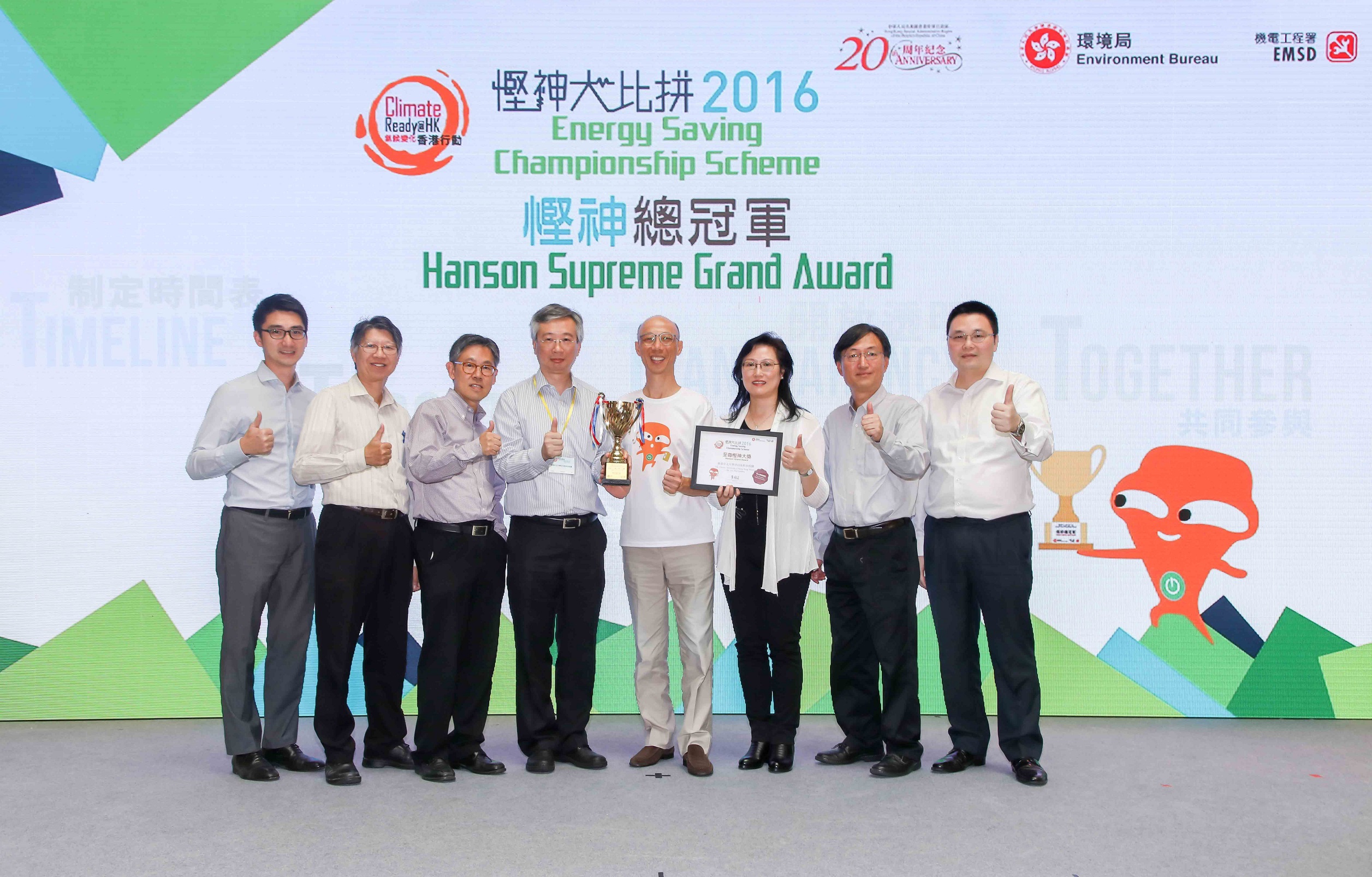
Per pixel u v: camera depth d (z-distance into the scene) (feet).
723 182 13.65
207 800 9.91
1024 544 10.79
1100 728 12.85
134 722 13.19
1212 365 13.48
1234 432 13.47
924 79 13.64
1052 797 10.04
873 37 13.64
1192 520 13.43
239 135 13.47
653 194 13.65
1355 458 13.47
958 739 11.10
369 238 13.53
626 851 8.52
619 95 13.66
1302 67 13.57
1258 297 13.50
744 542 11.05
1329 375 13.48
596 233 13.64
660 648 11.28
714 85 13.66
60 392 13.29
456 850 8.55
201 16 13.43
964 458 10.96
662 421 11.22
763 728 11.19
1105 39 13.58
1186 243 13.53
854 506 11.03
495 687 13.55
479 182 13.62
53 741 12.25
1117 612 13.43
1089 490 13.46
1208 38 13.58
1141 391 13.48
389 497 10.76
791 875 8.04
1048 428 10.59
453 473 10.43
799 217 13.64
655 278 13.62
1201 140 13.56
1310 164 13.52
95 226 13.33
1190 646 13.39
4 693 13.19
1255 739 12.32
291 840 8.78
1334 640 13.38
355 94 13.55
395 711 11.13
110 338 13.34
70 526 13.29
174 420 13.37
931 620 13.52
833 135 13.64
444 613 10.61
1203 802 9.90
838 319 13.60
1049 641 13.44
